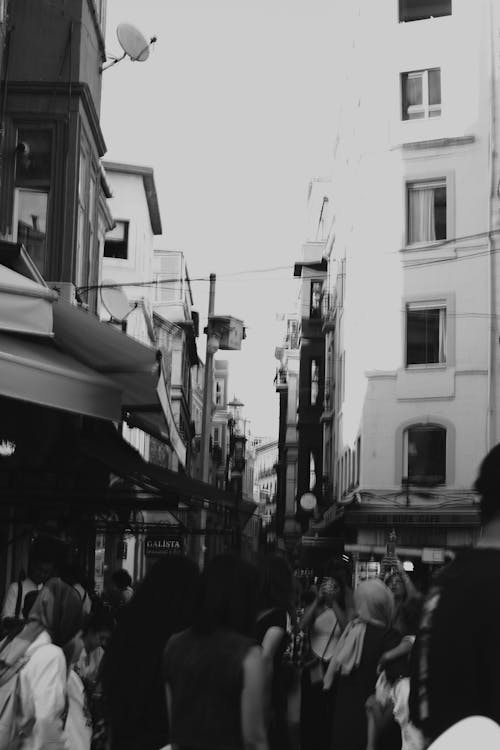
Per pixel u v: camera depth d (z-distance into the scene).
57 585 5.53
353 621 8.27
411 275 37.00
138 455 16.09
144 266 47.19
